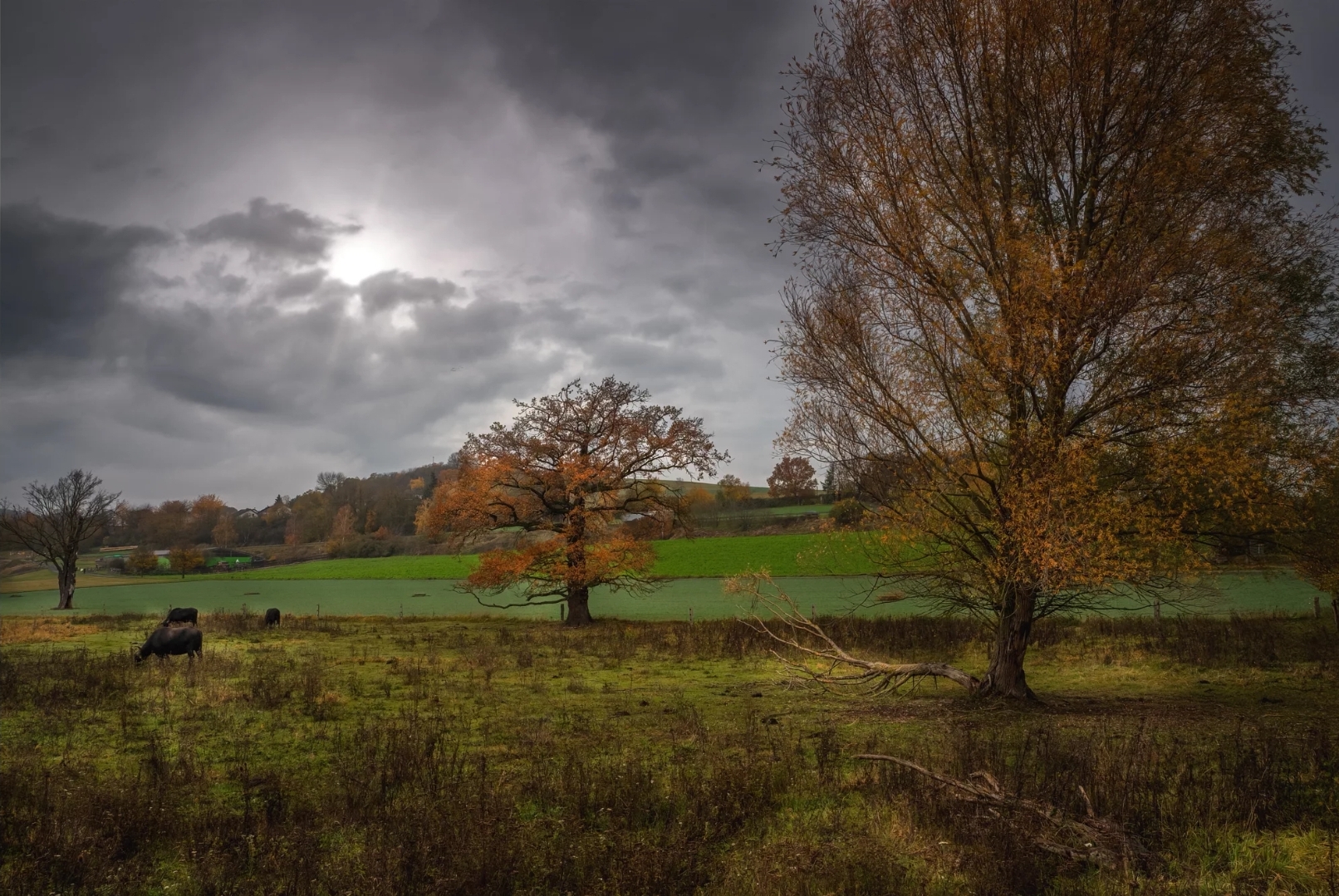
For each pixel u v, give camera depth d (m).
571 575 37.31
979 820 7.42
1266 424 14.27
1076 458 13.62
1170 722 13.81
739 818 8.27
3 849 7.74
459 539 41.16
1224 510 14.96
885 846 7.09
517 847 7.02
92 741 12.89
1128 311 13.71
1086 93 14.99
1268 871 6.26
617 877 6.53
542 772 9.96
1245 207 14.63
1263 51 14.36
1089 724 13.63
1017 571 14.45
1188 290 13.82
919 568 16.72
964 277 15.70
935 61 16.12
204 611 56.78
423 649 27.77
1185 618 29.09
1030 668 22.42
